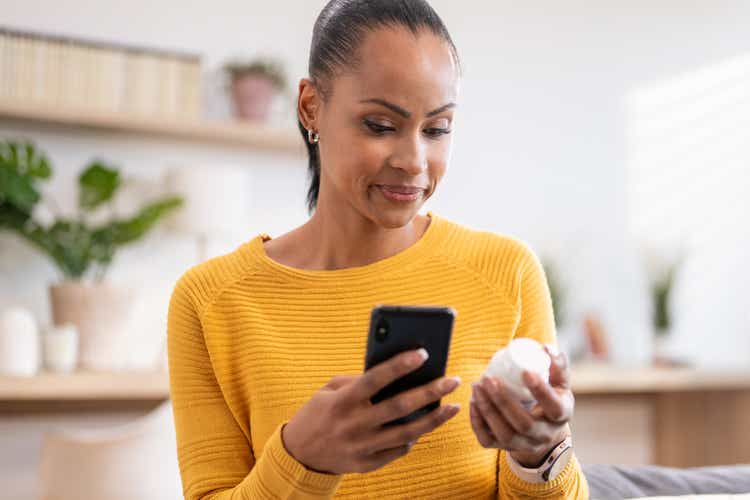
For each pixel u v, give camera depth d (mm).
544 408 682
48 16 2930
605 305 3637
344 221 997
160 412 2191
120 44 3012
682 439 3557
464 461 938
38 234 2727
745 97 3838
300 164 3246
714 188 3832
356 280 990
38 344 2738
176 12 3096
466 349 962
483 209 3475
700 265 3777
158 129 2914
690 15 3826
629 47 3738
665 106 3779
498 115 3521
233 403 989
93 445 2139
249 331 985
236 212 2922
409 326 680
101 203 2857
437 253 1012
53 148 2936
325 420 696
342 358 966
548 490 841
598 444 3547
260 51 3203
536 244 3555
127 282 2986
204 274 1037
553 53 3621
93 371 2719
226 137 3023
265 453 771
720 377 3289
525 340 722
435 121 860
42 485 2215
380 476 919
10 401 2793
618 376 3115
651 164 3750
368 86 845
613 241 3670
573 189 3621
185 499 976
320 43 922
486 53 3514
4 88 2725
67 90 2791
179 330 1026
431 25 859
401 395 674
